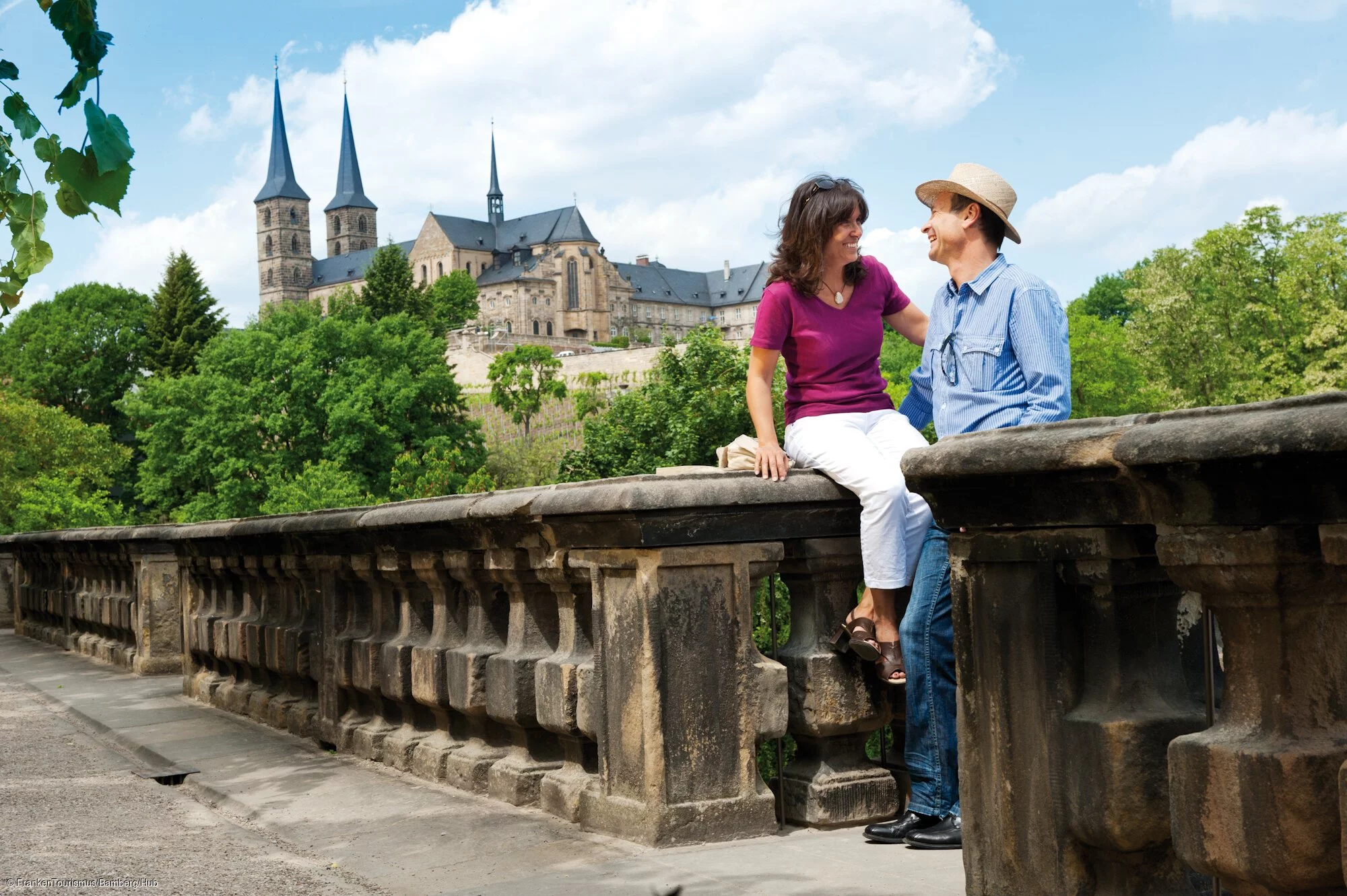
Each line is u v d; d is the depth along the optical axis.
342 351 72.06
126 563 11.27
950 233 3.78
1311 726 1.96
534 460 69.81
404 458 64.94
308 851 4.28
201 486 72.50
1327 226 59.38
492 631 5.04
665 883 3.41
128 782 5.77
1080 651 2.47
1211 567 2.00
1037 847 2.51
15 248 3.35
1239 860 1.98
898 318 4.31
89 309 88.06
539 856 3.89
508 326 172.00
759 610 8.58
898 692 4.21
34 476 53.28
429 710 5.61
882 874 3.40
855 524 4.07
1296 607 1.95
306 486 52.69
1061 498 2.37
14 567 15.71
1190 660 2.49
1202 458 1.92
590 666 4.24
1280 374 59.38
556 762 4.77
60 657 12.38
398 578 5.68
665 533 3.77
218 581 8.60
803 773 4.16
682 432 33.72
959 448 2.51
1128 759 2.36
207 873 4.00
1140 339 65.50
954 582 2.70
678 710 3.83
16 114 3.23
